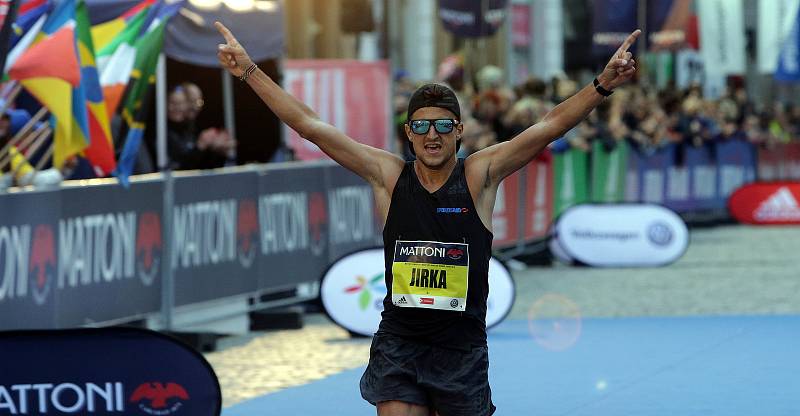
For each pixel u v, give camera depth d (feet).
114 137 83.76
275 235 96.07
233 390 71.10
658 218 133.49
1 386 53.01
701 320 96.32
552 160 141.08
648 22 174.19
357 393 70.03
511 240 132.57
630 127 164.96
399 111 121.39
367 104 116.78
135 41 83.35
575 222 134.00
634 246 133.28
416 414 41.65
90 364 52.70
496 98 135.23
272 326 94.38
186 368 52.42
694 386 71.51
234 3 95.35
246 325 93.40
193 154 94.53
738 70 193.06
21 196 70.69
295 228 98.68
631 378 73.97
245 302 93.30
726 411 64.95
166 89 104.68
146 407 52.65
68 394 52.95
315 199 101.40
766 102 294.46
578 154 148.05
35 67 75.00
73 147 76.33
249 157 109.70
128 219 80.38
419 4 225.76
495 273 89.81
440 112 41.27
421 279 41.68
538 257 135.95
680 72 268.41
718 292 112.47
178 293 85.30
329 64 115.75
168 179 83.97
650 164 168.96
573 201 146.92
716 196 190.39
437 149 41.42
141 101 83.15
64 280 74.54
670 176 175.52
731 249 152.46
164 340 52.44
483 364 42.16
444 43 231.50
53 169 76.79
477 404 41.73
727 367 77.15
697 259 141.18
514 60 257.55
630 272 128.98
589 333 90.63
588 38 275.18
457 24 154.92
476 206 41.98
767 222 189.57
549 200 140.56
